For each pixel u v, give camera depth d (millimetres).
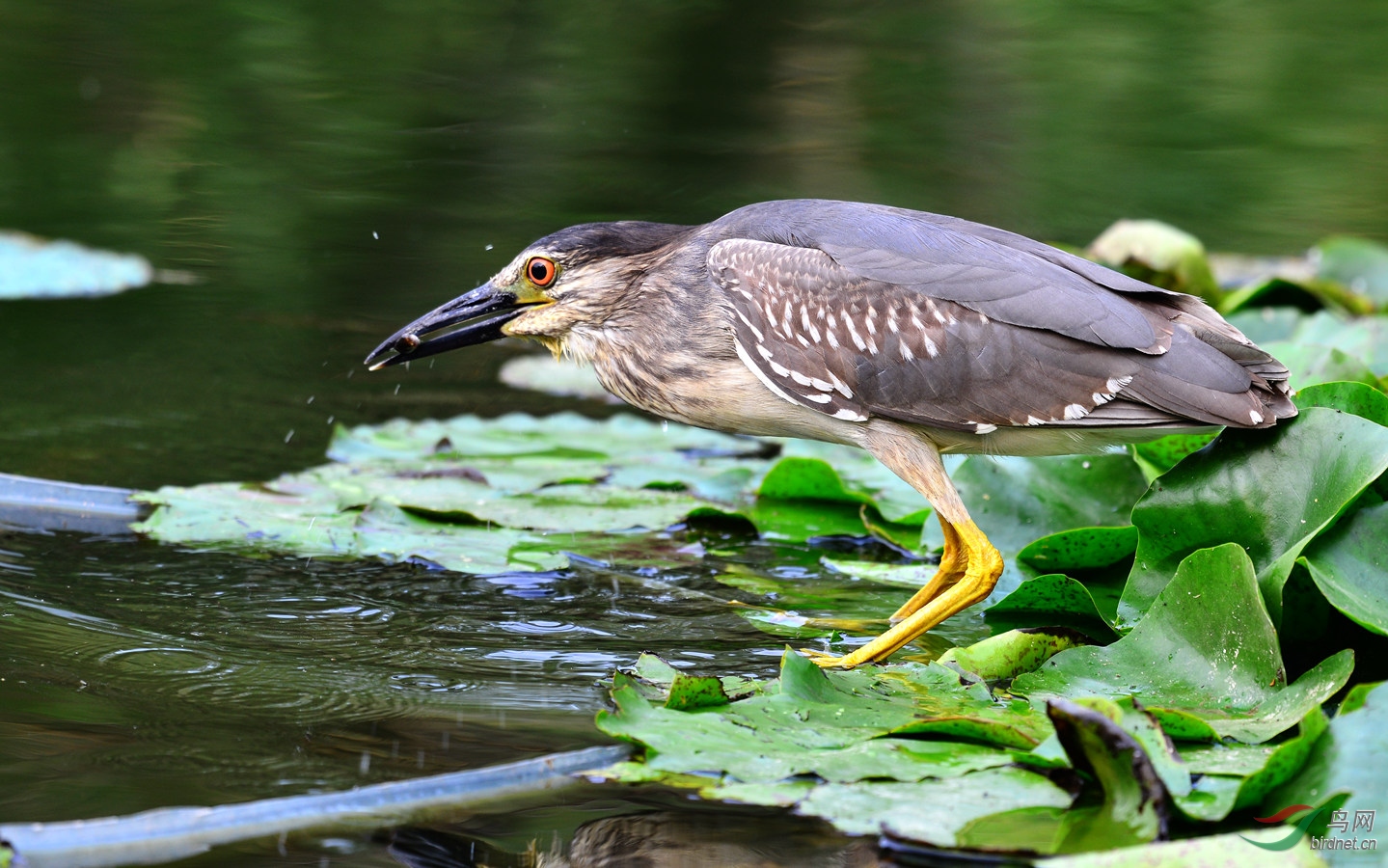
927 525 11305
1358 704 6891
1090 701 6805
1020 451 9812
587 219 18766
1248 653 7969
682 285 10383
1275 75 24672
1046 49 26078
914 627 9016
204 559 10445
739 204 19234
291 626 9172
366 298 16734
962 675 8203
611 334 10758
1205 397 8820
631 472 13102
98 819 6289
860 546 11586
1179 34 26859
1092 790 6840
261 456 13047
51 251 17219
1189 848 5836
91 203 19016
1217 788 6754
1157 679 8164
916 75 24969
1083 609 9445
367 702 7934
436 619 9438
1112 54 25781
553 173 20531
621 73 24953
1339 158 21766
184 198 19344
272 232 18344
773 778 6879
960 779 6887
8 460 12430
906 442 9641
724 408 10383
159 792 6684
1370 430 8438
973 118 23156
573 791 6879
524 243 17938
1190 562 8273
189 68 23828
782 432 10414
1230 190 20703
